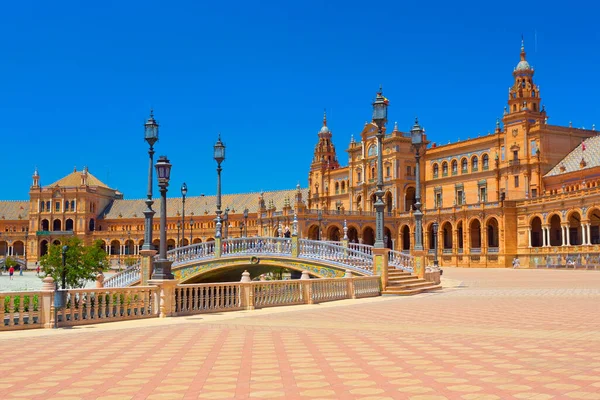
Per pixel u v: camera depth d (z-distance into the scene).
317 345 15.16
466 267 94.62
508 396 9.59
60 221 157.75
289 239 41.09
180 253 45.75
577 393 9.74
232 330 18.66
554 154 94.56
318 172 136.38
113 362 12.98
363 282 33.06
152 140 31.80
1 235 159.38
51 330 18.88
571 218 85.69
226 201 155.25
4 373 11.87
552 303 27.33
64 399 9.76
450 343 15.28
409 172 113.75
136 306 22.33
